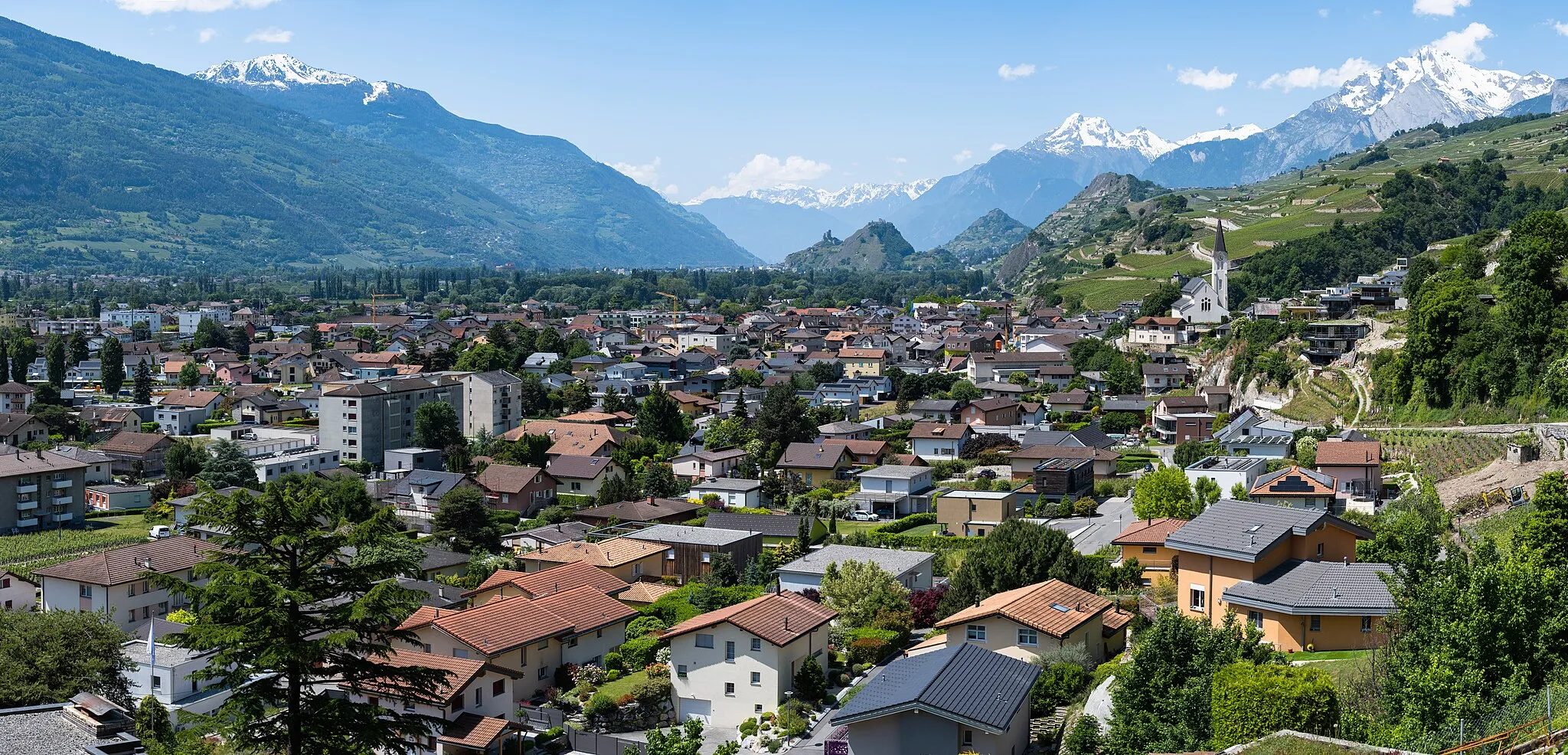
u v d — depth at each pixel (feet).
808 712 202.80
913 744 157.79
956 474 451.53
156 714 186.91
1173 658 148.05
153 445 511.81
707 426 535.19
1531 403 352.08
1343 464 321.73
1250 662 141.08
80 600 283.59
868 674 224.12
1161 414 504.84
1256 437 392.27
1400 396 403.54
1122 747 140.36
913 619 245.86
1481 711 123.03
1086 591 222.07
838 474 444.14
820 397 629.10
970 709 156.25
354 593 137.49
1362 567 186.39
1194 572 195.83
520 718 208.23
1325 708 129.59
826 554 292.20
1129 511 363.15
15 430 535.60
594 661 235.81
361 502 369.09
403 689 140.56
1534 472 291.99
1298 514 201.87
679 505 387.34
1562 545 188.96
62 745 135.44
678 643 212.43
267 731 129.39
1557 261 407.85
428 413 515.50
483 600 265.75
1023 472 432.66
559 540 337.11
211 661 127.13
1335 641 175.42
